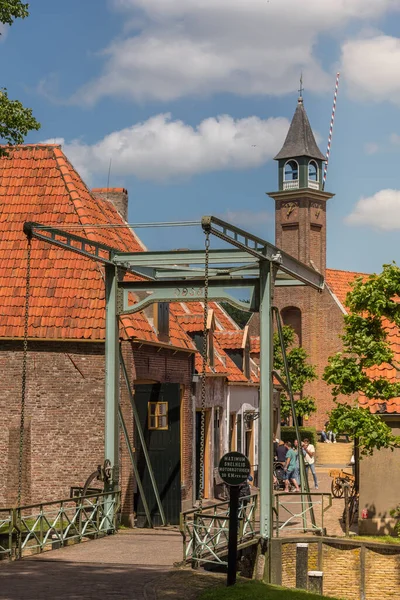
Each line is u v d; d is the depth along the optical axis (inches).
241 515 1224.8
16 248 1643.7
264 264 1275.8
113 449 1343.5
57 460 1525.6
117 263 1362.0
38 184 1729.8
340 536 1450.5
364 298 1433.3
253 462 2315.5
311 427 3193.9
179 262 1337.4
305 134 3757.4
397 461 1486.2
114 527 1327.5
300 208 3708.2
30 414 1535.4
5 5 1153.4
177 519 1466.5
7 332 1537.9
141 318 1599.4
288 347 3533.5
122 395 1501.0
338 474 1996.8
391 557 1283.2
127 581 934.4
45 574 970.1
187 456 1733.5
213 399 1957.4
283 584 1254.3
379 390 1433.3
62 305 1561.3
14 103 1202.0
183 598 866.8
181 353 1732.3
